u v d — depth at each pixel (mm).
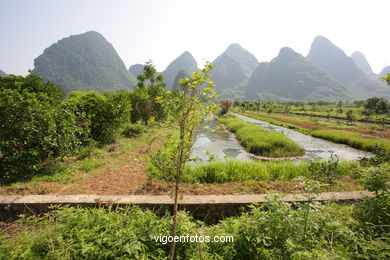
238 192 4051
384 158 5523
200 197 3514
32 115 4984
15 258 1856
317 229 2234
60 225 2145
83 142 7148
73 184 4324
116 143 8211
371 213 2498
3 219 3174
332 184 4547
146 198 3412
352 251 2021
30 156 4668
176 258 2051
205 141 12688
